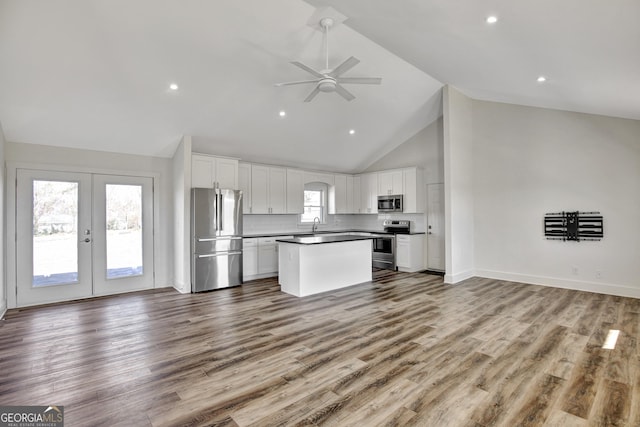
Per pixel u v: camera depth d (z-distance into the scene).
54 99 3.83
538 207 5.37
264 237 6.21
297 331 3.39
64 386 2.33
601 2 2.08
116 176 5.05
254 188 6.38
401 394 2.21
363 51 4.31
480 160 6.02
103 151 4.93
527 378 2.40
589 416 1.95
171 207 5.58
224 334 3.32
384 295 4.84
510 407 2.05
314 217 7.82
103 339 3.20
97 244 4.89
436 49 3.84
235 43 3.75
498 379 2.39
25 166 4.33
